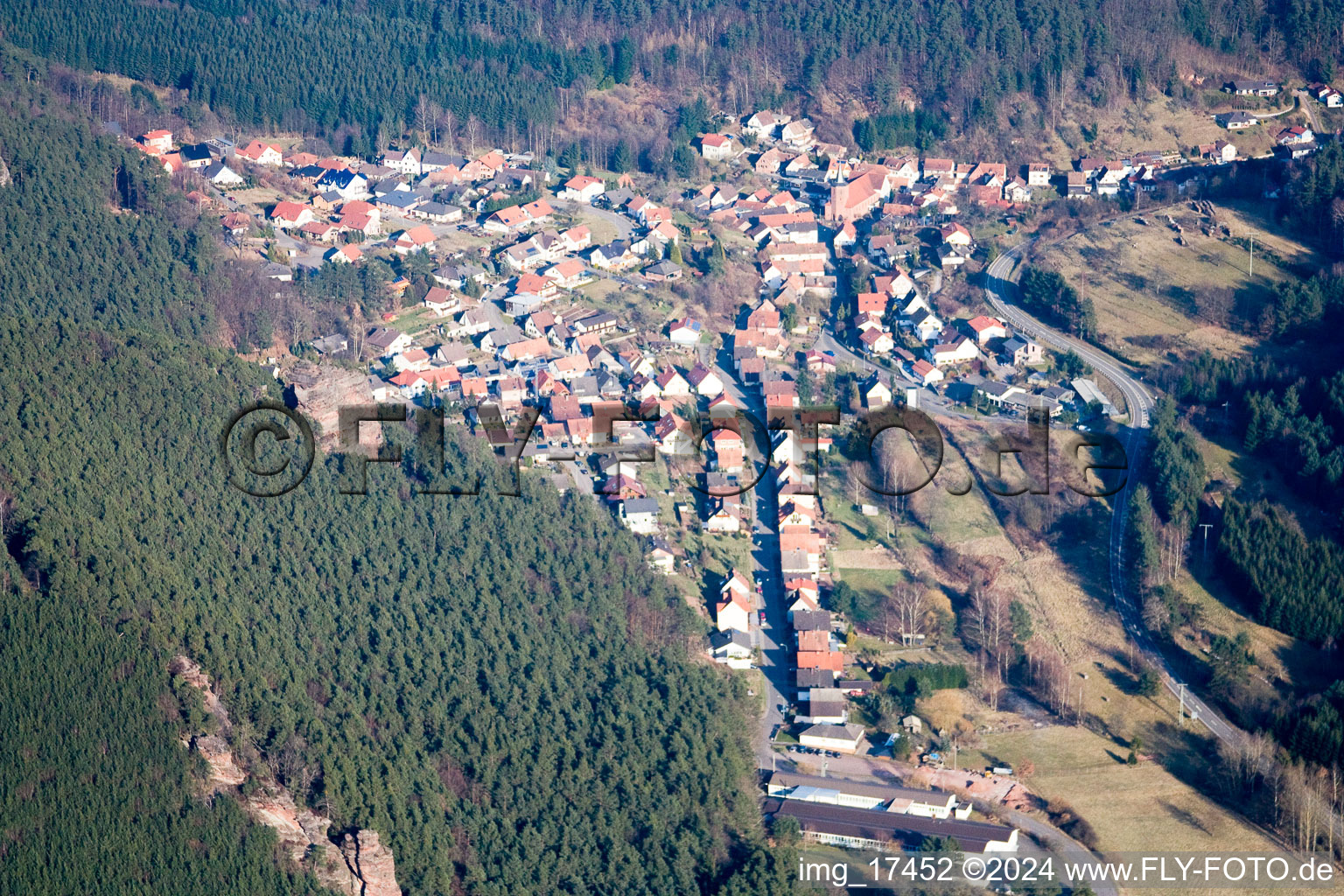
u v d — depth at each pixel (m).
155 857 182.88
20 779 184.25
